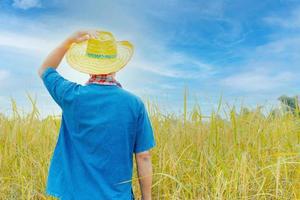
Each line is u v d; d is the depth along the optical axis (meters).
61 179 3.06
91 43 3.16
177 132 5.24
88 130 2.95
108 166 2.94
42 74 3.19
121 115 2.96
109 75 3.08
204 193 4.20
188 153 4.92
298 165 4.34
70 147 3.09
